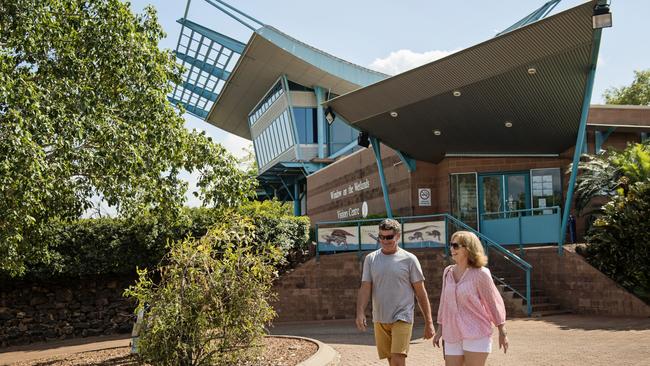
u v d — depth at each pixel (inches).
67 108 455.2
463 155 964.0
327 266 776.9
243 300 338.3
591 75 657.0
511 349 422.3
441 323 238.5
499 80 701.3
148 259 761.0
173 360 319.3
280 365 376.2
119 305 776.3
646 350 378.0
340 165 1362.0
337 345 486.3
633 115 879.7
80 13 492.4
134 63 505.7
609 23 560.4
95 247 746.2
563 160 910.4
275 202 832.9
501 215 939.3
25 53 460.4
